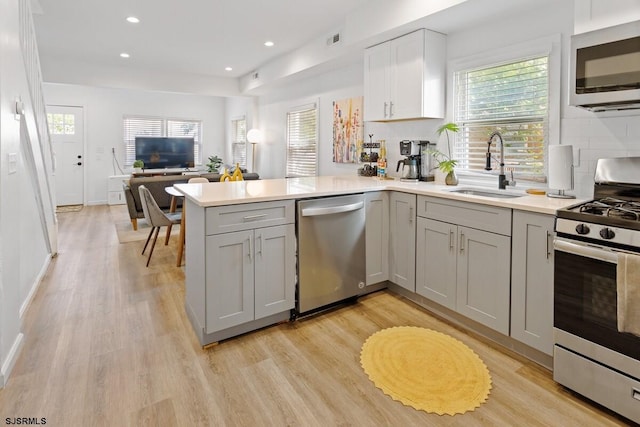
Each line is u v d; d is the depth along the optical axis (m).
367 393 1.86
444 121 3.38
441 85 3.30
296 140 5.96
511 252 2.18
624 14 1.89
